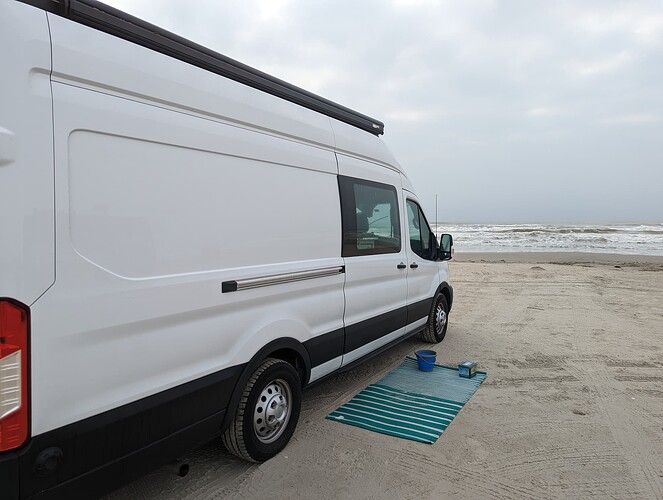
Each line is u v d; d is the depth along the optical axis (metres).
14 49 1.89
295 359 3.72
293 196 3.55
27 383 1.92
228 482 3.17
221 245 2.90
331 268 3.95
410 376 5.34
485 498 3.04
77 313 2.10
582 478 3.29
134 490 3.06
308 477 3.24
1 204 1.84
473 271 16.33
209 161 2.82
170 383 2.57
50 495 2.03
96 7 2.23
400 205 5.39
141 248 2.40
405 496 3.05
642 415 4.37
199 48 2.80
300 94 3.71
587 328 7.87
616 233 42.28
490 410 4.43
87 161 2.16
